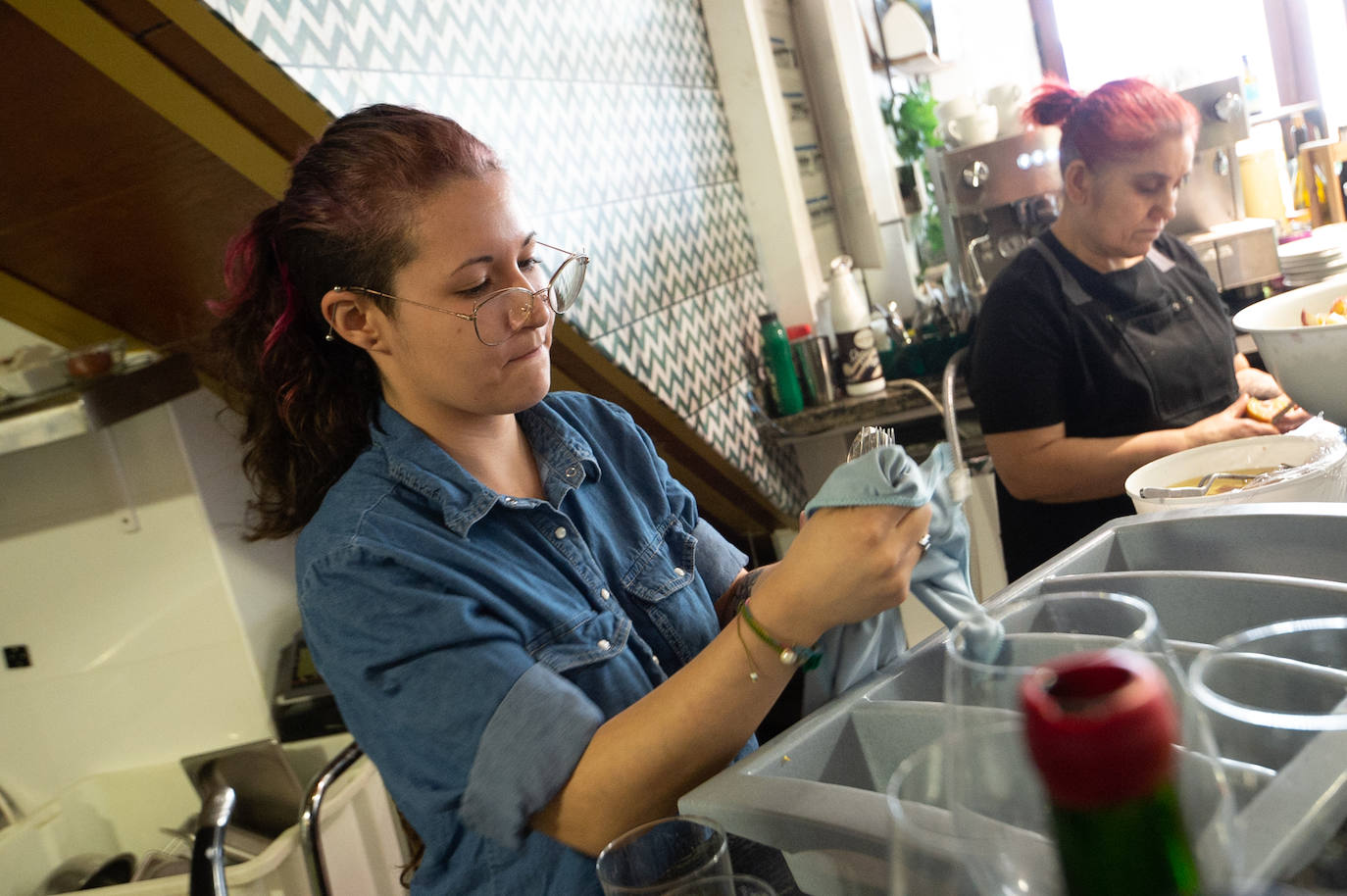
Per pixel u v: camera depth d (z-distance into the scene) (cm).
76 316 207
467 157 96
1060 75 345
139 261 188
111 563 233
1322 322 136
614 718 87
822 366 277
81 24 130
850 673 85
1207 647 65
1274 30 326
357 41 163
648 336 233
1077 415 192
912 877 48
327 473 109
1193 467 121
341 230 95
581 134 219
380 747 91
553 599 99
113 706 241
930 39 310
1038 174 253
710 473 268
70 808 234
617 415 122
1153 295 190
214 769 218
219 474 231
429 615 87
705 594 116
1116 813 39
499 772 84
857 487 79
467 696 86
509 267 97
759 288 294
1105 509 188
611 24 236
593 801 83
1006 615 52
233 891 183
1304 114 325
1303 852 46
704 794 68
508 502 100
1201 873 40
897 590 82
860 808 60
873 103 316
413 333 96
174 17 134
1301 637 55
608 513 113
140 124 147
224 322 112
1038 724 40
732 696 82
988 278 266
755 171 288
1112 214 180
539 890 90
